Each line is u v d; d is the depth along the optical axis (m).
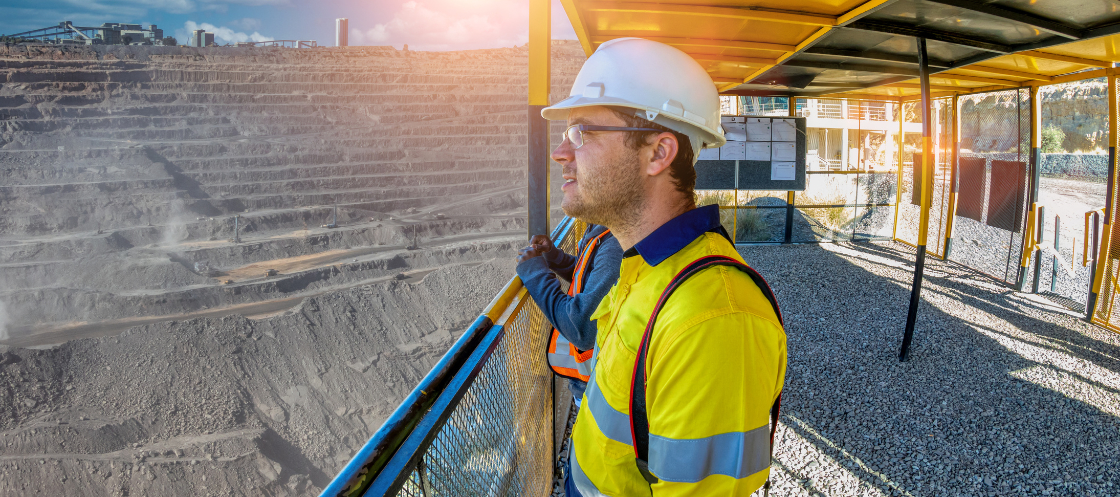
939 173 8.87
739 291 0.71
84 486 44.88
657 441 0.70
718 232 0.82
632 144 0.87
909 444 3.42
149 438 49.44
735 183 8.91
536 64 2.52
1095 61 5.04
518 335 1.70
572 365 1.83
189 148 98.19
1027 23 3.54
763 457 0.67
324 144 107.12
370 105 118.69
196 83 115.50
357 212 89.06
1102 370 4.48
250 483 47.22
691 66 0.92
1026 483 3.03
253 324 60.50
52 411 49.88
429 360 61.06
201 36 142.12
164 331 57.16
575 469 0.96
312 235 79.31
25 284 63.31
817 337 5.31
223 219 81.50
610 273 1.38
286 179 96.50
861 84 6.94
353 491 0.71
